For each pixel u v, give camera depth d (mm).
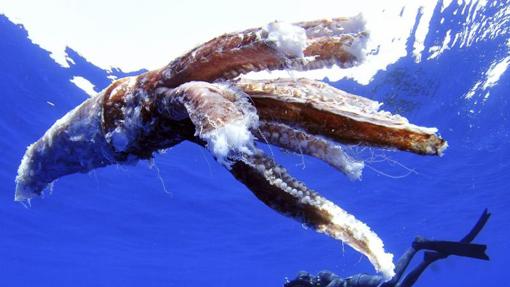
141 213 22578
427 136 1501
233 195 21094
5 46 11688
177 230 25578
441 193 22969
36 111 14258
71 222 23281
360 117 1506
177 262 34500
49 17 10781
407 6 10516
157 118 1854
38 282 42656
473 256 9672
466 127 17016
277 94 1633
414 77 12867
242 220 24344
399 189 21688
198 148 16750
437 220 27906
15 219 22594
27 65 12336
